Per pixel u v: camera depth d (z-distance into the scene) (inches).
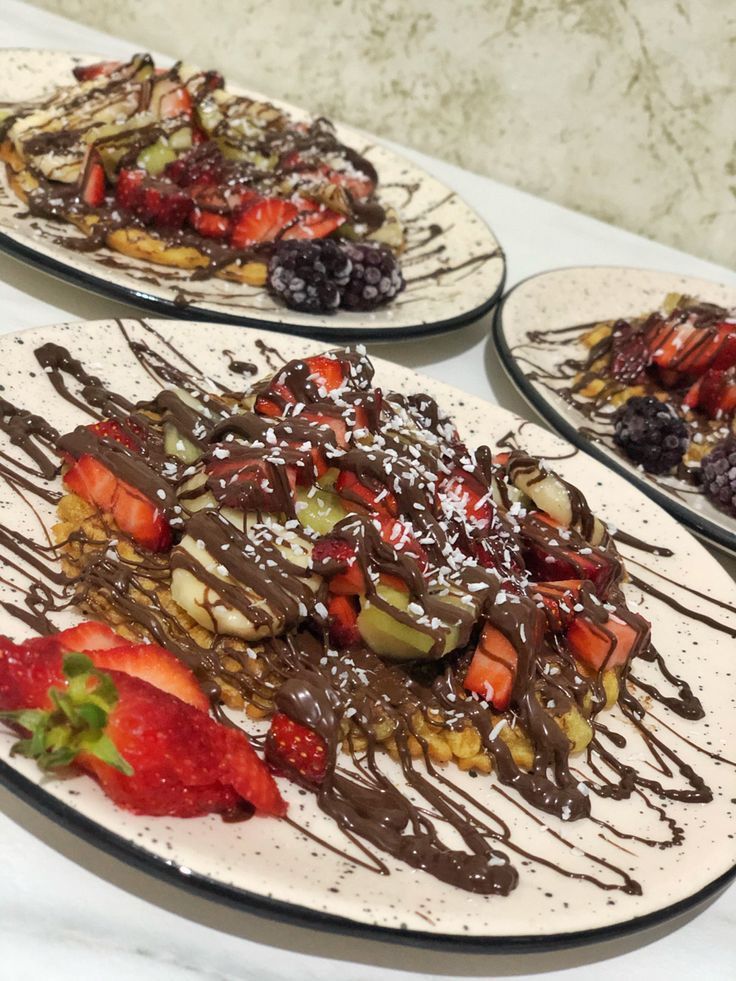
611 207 22.0
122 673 8.0
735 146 20.6
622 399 16.4
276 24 21.4
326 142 18.6
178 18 21.8
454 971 8.3
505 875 8.5
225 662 9.6
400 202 19.1
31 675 7.9
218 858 7.6
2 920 7.5
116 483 10.4
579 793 9.6
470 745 9.7
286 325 14.3
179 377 13.0
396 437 11.4
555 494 12.1
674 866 9.1
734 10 19.3
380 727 9.5
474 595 10.2
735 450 14.9
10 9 22.0
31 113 17.1
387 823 8.8
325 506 10.7
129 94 17.7
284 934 8.2
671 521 13.4
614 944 8.9
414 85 21.6
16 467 11.0
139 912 8.0
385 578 10.1
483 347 17.1
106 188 16.9
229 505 10.0
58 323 13.5
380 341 14.8
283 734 9.0
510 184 22.3
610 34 20.1
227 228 16.4
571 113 21.1
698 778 10.3
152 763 7.8
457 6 20.5
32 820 8.3
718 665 11.7
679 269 21.1
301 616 9.8
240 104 18.7
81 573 10.0
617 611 11.1
